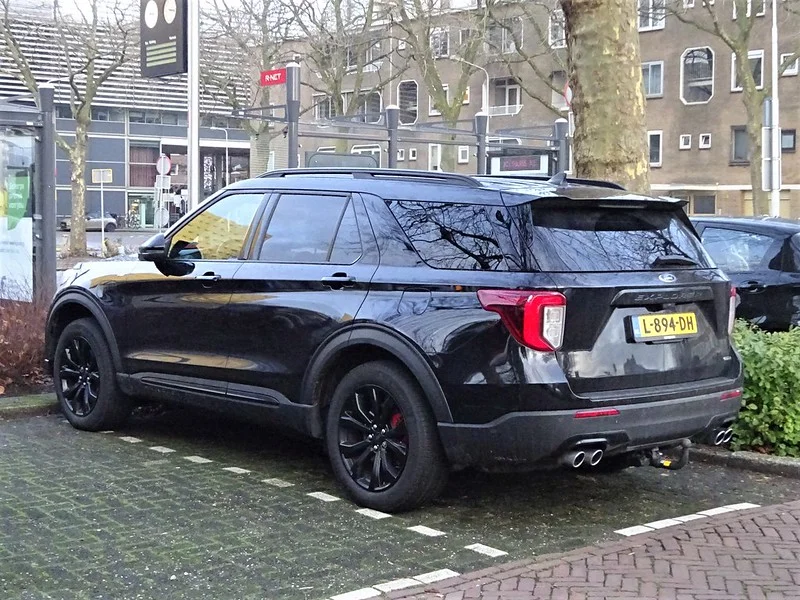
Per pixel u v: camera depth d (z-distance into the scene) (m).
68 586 4.32
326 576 4.49
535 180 5.70
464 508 5.64
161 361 6.68
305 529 5.18
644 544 4.96
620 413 4.89
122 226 63.00
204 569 4.55
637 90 8.40
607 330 4.98
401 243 5.45
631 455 5.64
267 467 6.48
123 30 32.97
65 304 7.52
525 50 36.34
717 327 5.52
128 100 58.09
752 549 4.89
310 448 7.04
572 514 5.57
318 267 5.75
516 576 4.47
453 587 4.33
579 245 5.08
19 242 10.82
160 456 6.72
